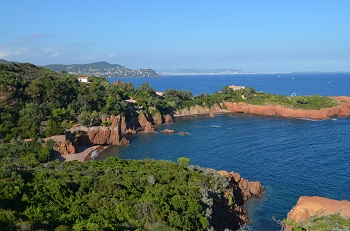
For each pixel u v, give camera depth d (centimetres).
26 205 3794
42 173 4872
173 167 6462
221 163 9475
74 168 5825
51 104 12538
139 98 18075
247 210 6388
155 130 15312
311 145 11350
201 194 5312
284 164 9194
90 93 15425
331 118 17575
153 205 4291
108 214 3981
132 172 5797
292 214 5528
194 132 14512
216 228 4950
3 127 10138
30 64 19112
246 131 14250
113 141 12331
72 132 11675
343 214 4981
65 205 4069
